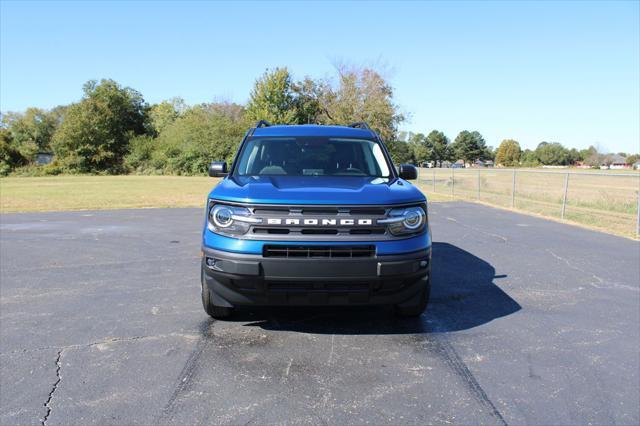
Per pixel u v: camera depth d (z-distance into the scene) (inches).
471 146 5585.6
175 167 2358.5
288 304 150.0
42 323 176.4
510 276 251.8
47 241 361.4
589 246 345.4
